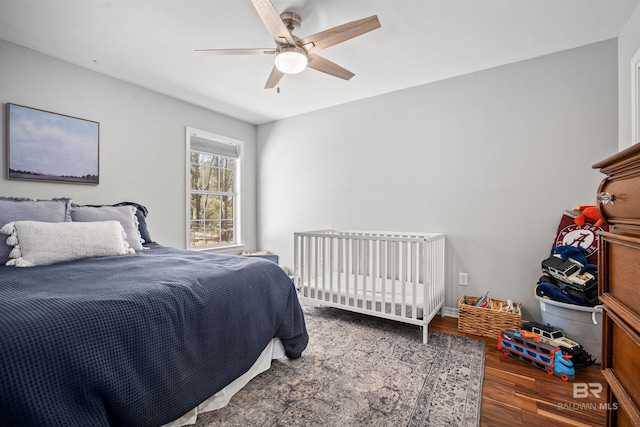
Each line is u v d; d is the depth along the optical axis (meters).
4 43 2.22
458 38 2.20
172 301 1.25
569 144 2.36
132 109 3.00
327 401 1.54
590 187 2.28
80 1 1.81
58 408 0.85
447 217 2.89
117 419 1.00
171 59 2.52
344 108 3.55
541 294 2.17
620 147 2.14
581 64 2.30
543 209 2.46
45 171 2.41
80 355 0.92
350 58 2.50
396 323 2.68
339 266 2.71
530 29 2.09
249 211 4.33
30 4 1.83
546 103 2.44
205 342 1.35
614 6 1.84
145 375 1.09
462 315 2.46
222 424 1.37
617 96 2.18
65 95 2.54
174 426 1.28
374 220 3.34
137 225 2.64
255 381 1.72
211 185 3.90
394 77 2.85
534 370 1.86
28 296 1.09
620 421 0.90
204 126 3.71
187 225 3.51
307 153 3.88
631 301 0.82
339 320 2.76
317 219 3.81
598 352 1.93
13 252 1.75
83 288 1.23
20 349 0.82
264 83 2.99
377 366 1.90
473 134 2.75
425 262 2.26
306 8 1.88
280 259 4.19
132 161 3.00
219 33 2.15
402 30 2.10
